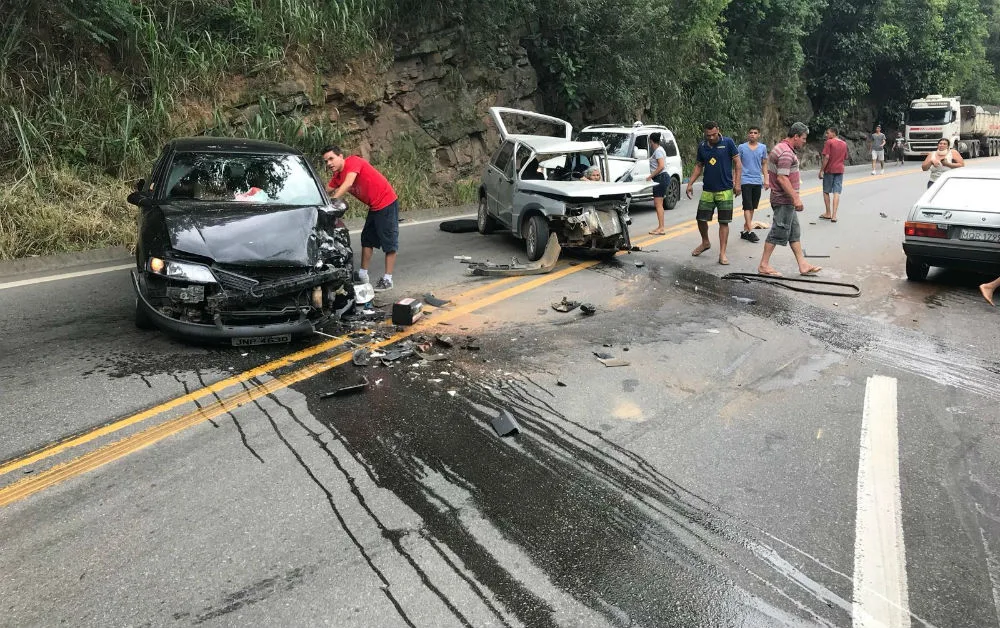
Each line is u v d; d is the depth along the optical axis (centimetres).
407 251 982
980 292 789
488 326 624
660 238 1120
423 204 1452
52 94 1008
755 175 1080
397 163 1467
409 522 318
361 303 611
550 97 1927
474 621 256
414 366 516
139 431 396
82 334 559
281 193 627
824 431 428
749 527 323
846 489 359
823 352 577
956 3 3912
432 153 1569
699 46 2478
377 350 546
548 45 1884
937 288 802
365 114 1466
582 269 872
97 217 924
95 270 798
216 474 353
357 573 281
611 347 577
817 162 3306
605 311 685
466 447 393
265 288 512
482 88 1688
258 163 651
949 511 340
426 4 1540
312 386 470
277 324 527
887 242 1098
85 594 264
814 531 321
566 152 948
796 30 2750
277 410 431
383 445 391
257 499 331
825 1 3186
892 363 554
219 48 1224
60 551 289
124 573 276
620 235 891
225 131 1172
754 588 281
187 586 270
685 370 529
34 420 404
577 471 370
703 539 313
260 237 535
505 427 412
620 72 1897
